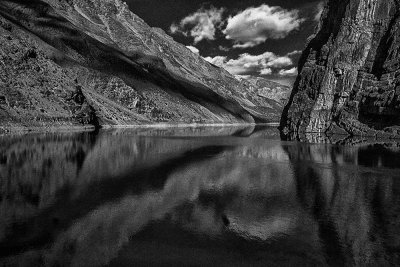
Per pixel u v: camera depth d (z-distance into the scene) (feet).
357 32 501.56
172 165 217.56
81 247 91.25
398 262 85.10
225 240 97.45
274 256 87.81
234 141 401.70
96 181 166.40
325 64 526.16
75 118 551.59
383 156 254.06
